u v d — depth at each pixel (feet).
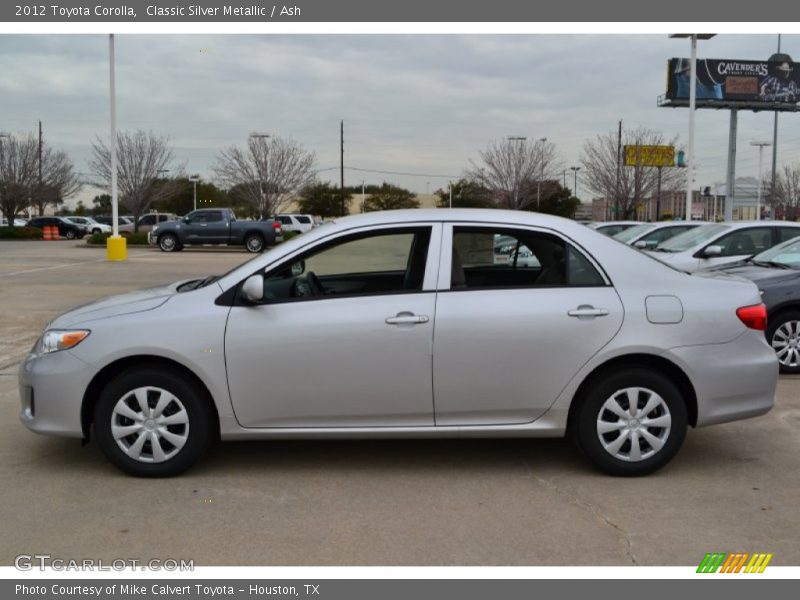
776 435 19.15
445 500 14.89
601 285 15.93
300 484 15.72
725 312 15.98
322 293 16.71
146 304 15.90
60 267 73.51
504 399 15.74
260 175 179.42
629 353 15.64
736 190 297.74
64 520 13.88
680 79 185.47
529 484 15.75
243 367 15.43
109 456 15.75
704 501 14.84
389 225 16.17
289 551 12.71
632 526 13.67
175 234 110.01
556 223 16.34
